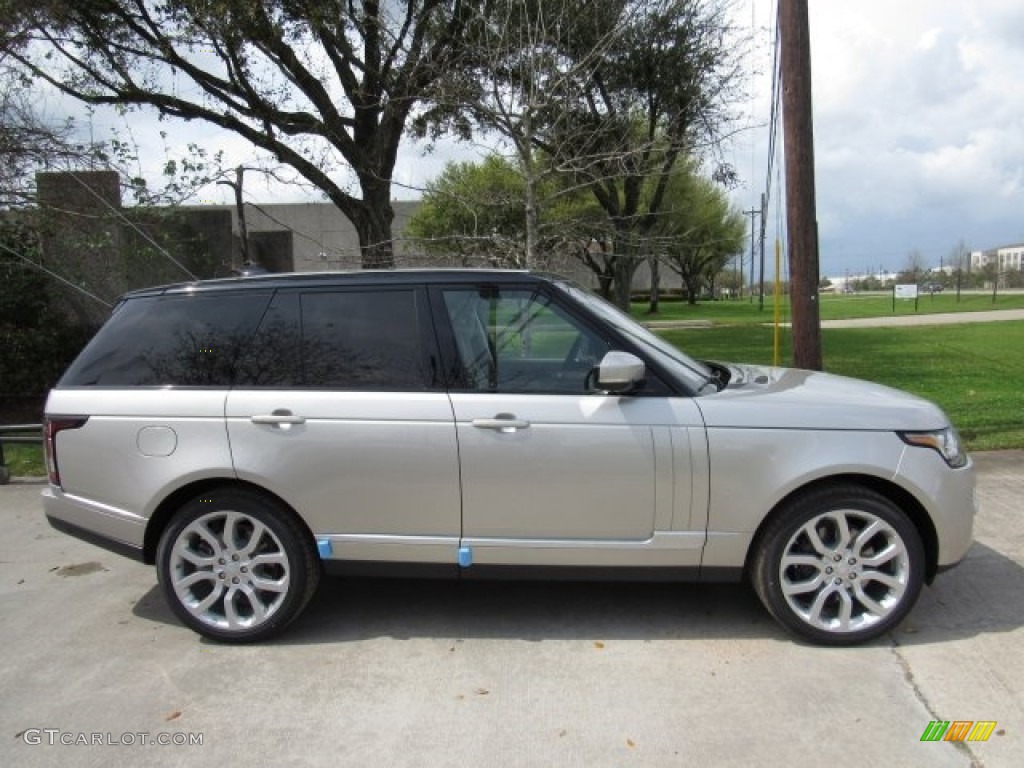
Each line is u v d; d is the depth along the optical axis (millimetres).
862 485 3895
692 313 45750
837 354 17141
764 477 3828
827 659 3787
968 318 29922
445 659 3885
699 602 4477
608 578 3979
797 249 7594
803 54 7430
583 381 3984
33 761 3129
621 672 3715
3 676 3828
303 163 12688
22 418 10820
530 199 9031
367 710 3445
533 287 4133
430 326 4082
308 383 4062
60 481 4285
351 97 12805
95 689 3684
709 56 15258
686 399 3916
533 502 3910
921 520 3936
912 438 3836
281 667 3850
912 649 3861
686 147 11609
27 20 10445
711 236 44344
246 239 10844
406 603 4562
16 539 5977
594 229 13375
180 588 4117
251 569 4094
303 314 4172
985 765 2975
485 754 3107
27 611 4621
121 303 4449
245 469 3996
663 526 3895
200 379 4152
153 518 4160
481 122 13344
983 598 4422
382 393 3990
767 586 3904
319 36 11453
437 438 3916
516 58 9047
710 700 3453
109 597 4820
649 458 3840
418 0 12266
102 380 4262
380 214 13539
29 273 11297
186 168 14820
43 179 10500
